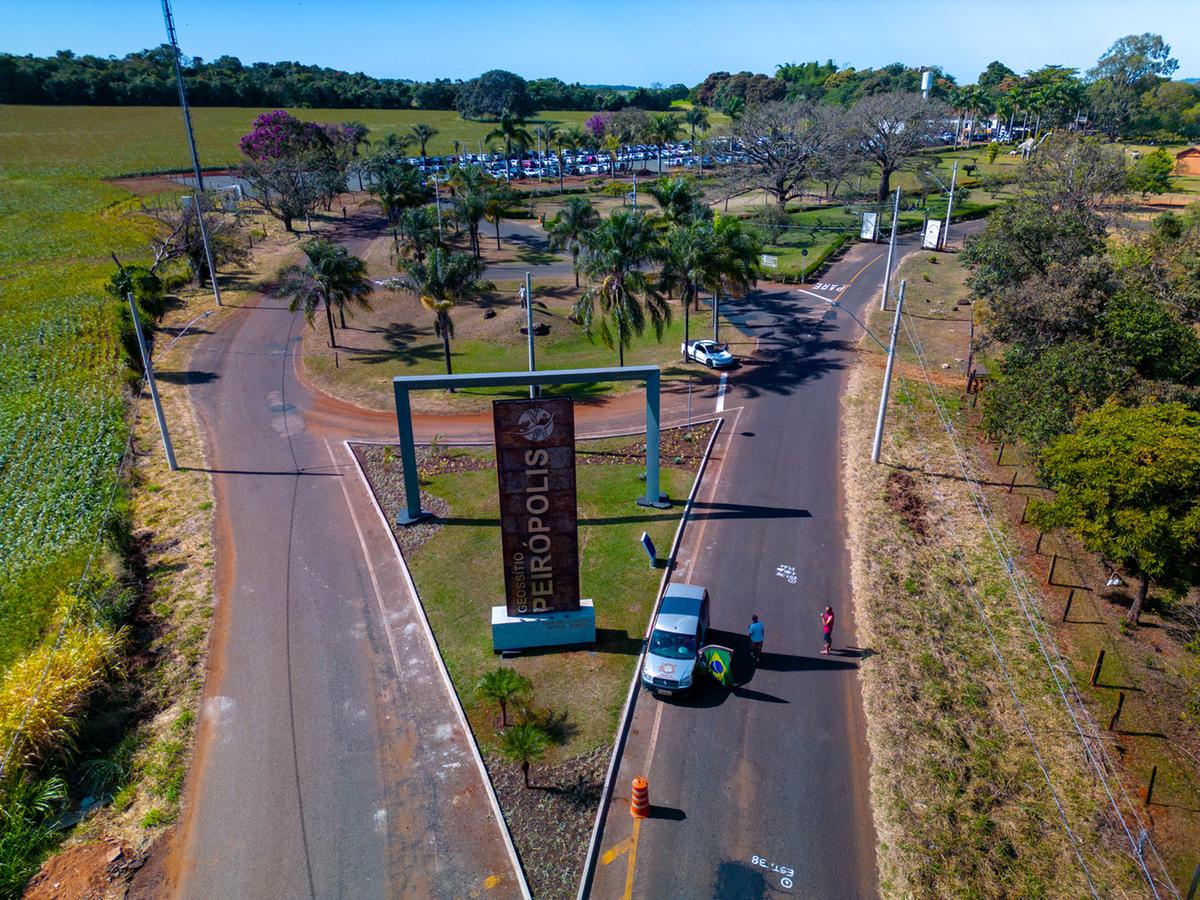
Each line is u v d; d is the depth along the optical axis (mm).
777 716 24484
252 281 76312
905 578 31484
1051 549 33625
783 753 23109
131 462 41688
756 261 56219
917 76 183375
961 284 73375
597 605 29891
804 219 101438
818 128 100875
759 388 50656
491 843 20547
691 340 59719
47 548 33844
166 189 119938
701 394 49969
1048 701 25359
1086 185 65312
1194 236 52000
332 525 35688
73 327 61094
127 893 19344
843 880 19406
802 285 73938
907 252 86125
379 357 57312
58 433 44219
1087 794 22047
